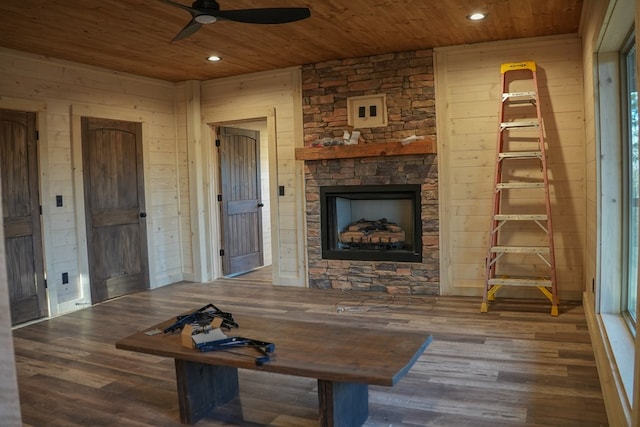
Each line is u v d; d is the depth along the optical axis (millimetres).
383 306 4938
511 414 2689
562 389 2959
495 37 4820
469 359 3467
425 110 5246
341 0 3701
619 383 2414
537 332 3975
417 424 2633
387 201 5941
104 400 3061
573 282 4836
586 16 3838
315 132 5770
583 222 4754
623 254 3447
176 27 4207
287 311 4902
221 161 6676
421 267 5359
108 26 4152
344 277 5730
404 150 5168
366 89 5480
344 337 2637
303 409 2891
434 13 4062
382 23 4289
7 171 4656
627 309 3469
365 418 2693
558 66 4773
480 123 5062
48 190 5004
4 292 547
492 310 4637
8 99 4672
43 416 2869
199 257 6500
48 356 3852
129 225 5914
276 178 6039
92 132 5477
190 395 2732
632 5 2502
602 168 3434
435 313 4621
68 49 4812
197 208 6473
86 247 5383
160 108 6316
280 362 2297
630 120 3348
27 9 3723
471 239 5168
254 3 3703
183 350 2508
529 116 4895
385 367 2203
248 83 6113
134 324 4684
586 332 3932
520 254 4992
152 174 6211
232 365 2342
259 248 7465
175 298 5641
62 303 5152
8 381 550
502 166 5008
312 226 5852
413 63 5254
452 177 5184
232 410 2889
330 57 5465
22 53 4824
